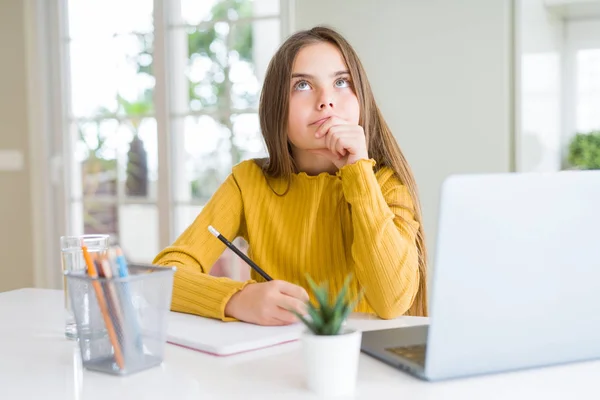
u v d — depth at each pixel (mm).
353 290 1368
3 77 3779
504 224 796
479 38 2703
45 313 1319
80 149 3752
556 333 858
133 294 885
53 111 3762
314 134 1340
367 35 2898
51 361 965
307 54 1340
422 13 2791
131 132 3604
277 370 886
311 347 782
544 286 833
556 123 2963
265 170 1486
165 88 3453
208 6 3355
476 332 815
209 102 3391
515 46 2650
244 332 1047
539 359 864
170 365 920
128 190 3637
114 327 876
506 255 806
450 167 2783
